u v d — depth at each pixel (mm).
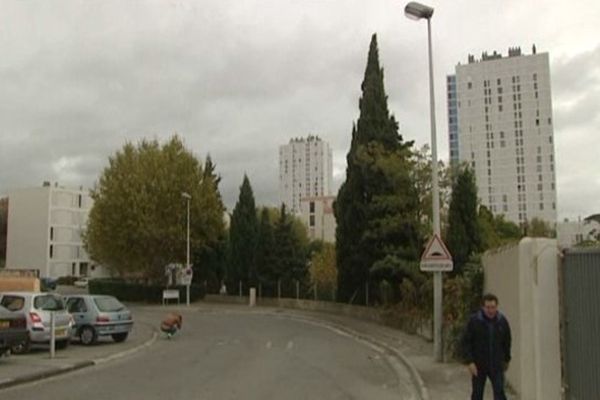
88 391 13344
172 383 14406
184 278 52812
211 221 58000
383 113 33219
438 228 18609
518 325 11656
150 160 56219
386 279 31219
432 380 14508
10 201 107812
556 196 91438
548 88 92125
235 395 12742
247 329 31484
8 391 13422
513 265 12281
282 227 55938
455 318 19141
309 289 47969
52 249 105062
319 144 149000
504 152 93875
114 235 56281
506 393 11875
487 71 95938
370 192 32000
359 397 12773
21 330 17906
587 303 8703
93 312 24078
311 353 20953
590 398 8539
